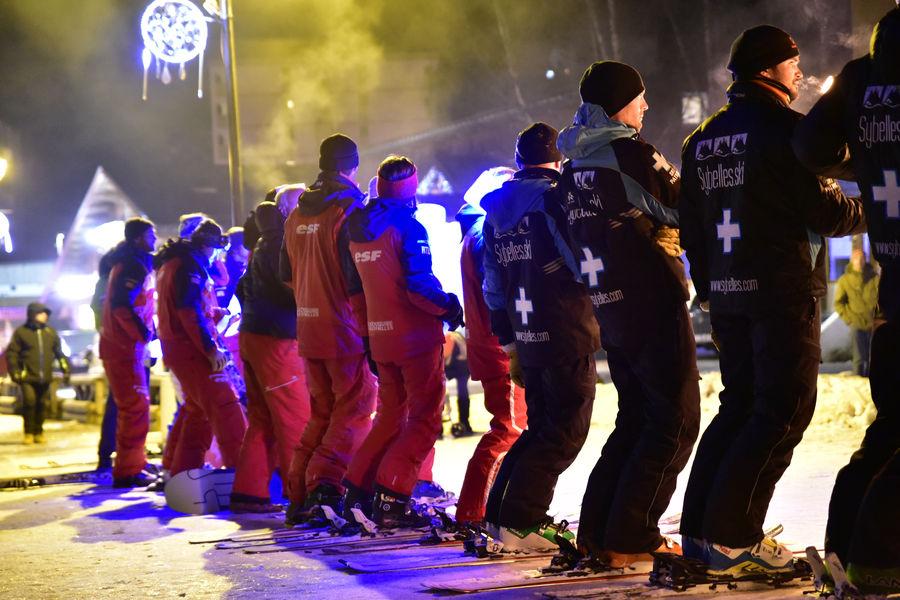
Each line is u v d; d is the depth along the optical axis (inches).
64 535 282.7
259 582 203.8
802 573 168.7
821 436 400.5
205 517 300.5
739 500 165.8
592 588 173.8
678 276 178.1
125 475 382.0
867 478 148.2
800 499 268.8
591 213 180.4
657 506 183.8
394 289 243.9
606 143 179.8
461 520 238.1
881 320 145.0
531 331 201.0
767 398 163.3
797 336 161.8
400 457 246.8
